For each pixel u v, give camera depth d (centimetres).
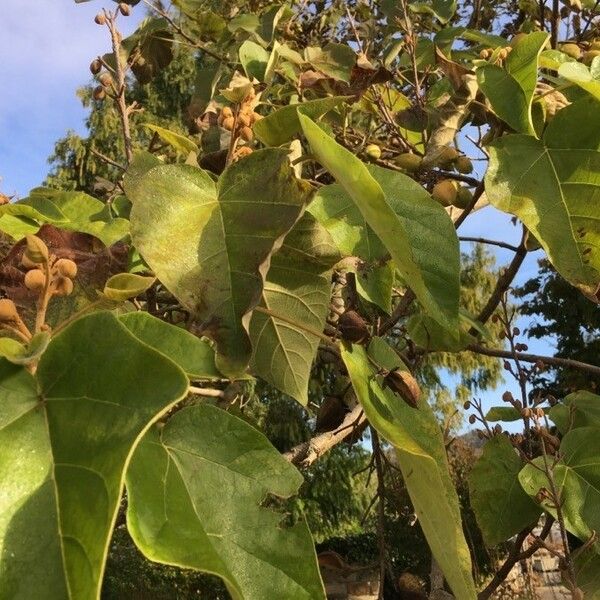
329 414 69
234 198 45
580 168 60
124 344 32
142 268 55
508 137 62
